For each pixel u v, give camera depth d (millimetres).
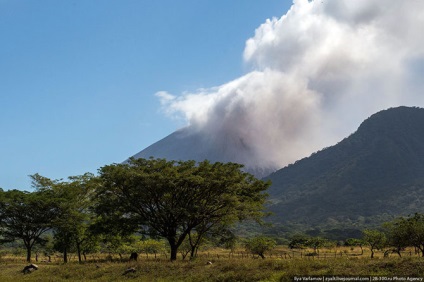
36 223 53688
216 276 27016
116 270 33312
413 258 25188
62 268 36656
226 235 49656
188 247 56844
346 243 112250
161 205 44438
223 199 42938
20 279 32969
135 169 43875
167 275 30344
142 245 71875
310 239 95438
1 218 53281
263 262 28797
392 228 51875
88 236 53438
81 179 56000
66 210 53219
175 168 43625
